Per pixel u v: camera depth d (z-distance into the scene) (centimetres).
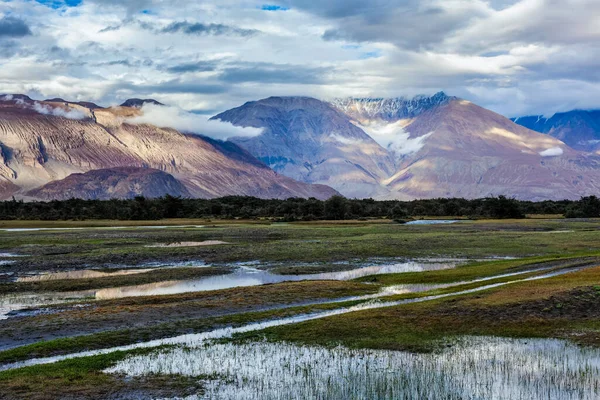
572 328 3466
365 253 7831
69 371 2848
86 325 3766
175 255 7606
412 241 9262
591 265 5906
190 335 3541
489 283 5016
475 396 2545
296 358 3056
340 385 2681
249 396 2567
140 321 3862
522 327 3516
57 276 6009
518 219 18088
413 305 4094
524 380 2717
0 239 9738
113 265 6819
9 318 3988
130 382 2717
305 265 6831
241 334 3528
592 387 2634
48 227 13912
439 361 2980
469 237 9931
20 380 2723
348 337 3409
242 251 7994
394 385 2675
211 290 4991
